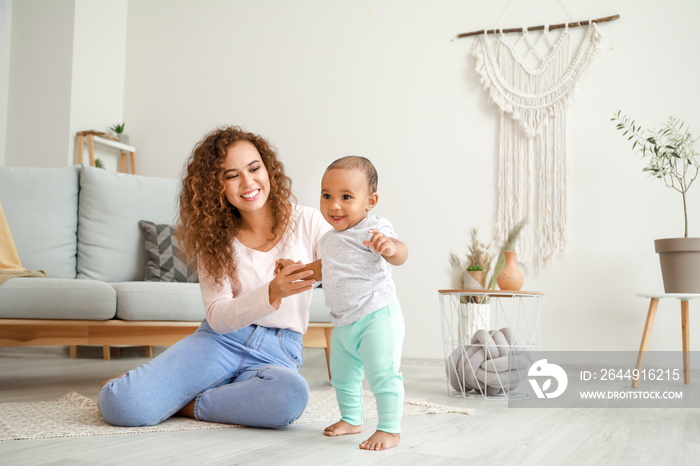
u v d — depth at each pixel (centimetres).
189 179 161
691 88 325
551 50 353
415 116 383
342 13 410
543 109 351
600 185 338
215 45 446
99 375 264
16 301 208
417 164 379
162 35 463
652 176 328
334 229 140
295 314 165
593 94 343
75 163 431
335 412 175
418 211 376
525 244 349
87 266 285
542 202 347
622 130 335
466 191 366
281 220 162
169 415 152
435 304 366
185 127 450
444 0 382
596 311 332
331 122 405
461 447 134
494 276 249
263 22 433
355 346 138
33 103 434
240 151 155
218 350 155
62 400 183
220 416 153
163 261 286
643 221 328
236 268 160
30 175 286
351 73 403
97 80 447
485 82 365
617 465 121
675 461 125
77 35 432
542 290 344
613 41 341
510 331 228
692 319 314
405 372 301
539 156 350
